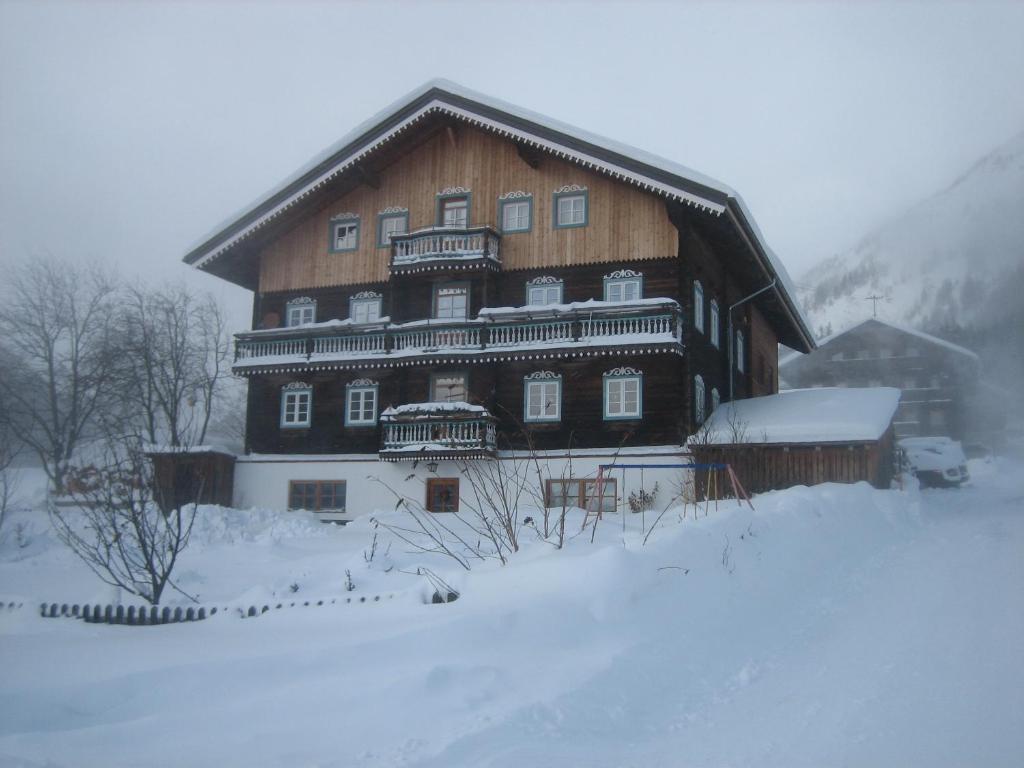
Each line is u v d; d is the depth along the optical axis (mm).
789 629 12758
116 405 47406
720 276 36500
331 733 8367
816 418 30188
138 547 16797
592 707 9039
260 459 35219
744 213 31453
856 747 7789
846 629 12492
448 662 10219
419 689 9203
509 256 33719
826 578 16719
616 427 31531
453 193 34750
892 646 11312
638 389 31484
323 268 36406
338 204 36562
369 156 34812
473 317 34125
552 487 31344
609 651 10742
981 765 7258
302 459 34750
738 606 13414
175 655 11102
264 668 10305
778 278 38438
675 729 8641
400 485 33406
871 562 18672
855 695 9367
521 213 33906
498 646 10844
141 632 13500
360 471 34062
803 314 46594
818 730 8320
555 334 32094
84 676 10305
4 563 20766
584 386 32125
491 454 32062
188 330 55031
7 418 41500
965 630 11844
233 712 9086
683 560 13906
